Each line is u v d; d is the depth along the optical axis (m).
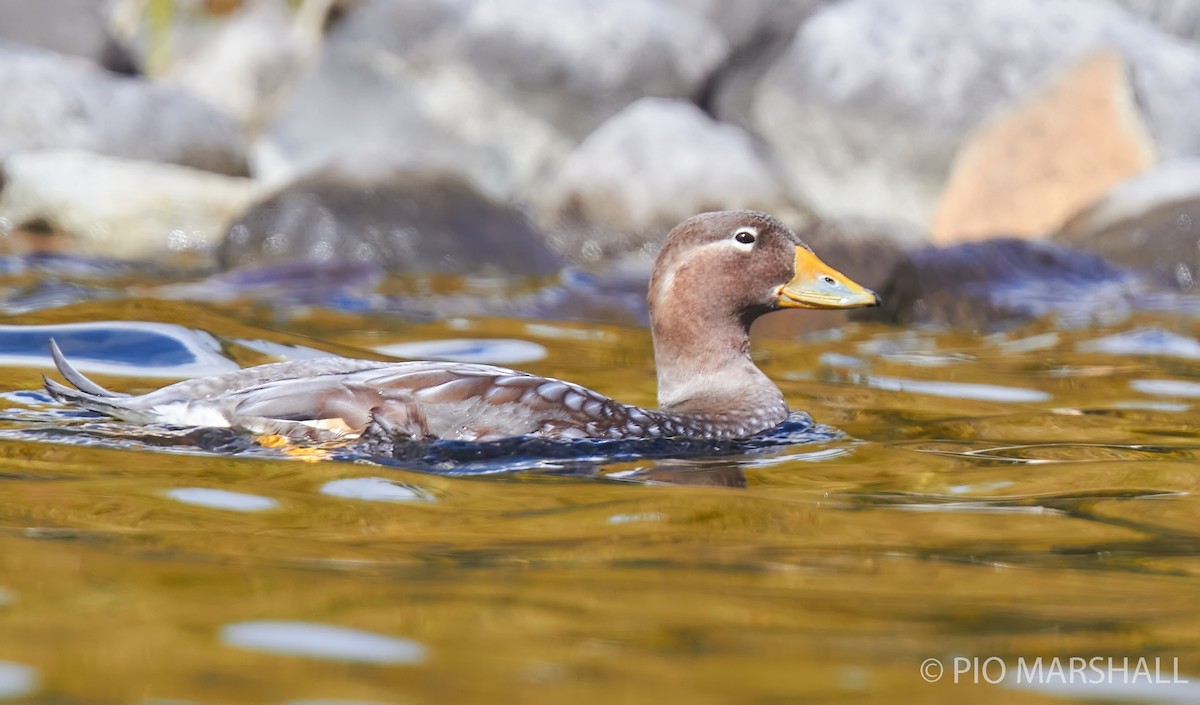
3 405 9.50
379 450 8.74
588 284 19.08
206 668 4.80
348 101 28.11
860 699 4.70
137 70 31.45
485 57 27.92
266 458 8.41
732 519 7.30
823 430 10.30
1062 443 9.80
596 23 28.27
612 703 4.60
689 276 10.90
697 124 26.16
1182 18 30.67
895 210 27.20
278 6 32.66
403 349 13.21
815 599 5.84
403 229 20.91
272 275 18.69
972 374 13.18
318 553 6.38
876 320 17.64
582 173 25.41
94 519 6.84
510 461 8.72
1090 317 17.22
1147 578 6.29
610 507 7.51
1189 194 22.19
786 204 25.22
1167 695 4.81
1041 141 25.53
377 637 5.18
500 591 5.81
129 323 12.26
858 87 27.48
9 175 23.59
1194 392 12.16
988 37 27.77
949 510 7.64
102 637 5.05
